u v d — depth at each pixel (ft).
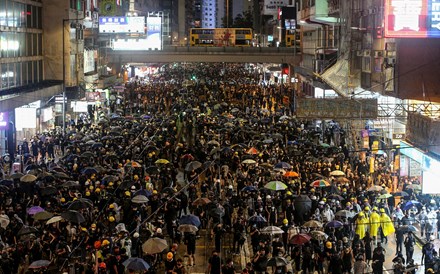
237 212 102.89
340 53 196.54
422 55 134.82
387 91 142.82
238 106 257.34
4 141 174.91
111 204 98.53
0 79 180.65
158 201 102.27
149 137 163.43
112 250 80.84
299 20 280.10
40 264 72.74
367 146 147.13
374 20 154.10
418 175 123.75
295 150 142.61
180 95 281.74
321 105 110.83
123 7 396.78
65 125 191.31
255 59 331.57
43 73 229.25
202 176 137.90
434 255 82.64
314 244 85.46
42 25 227.40
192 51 330.13
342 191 109.70
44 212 89.15
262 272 82.12
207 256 96.43
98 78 284.00
